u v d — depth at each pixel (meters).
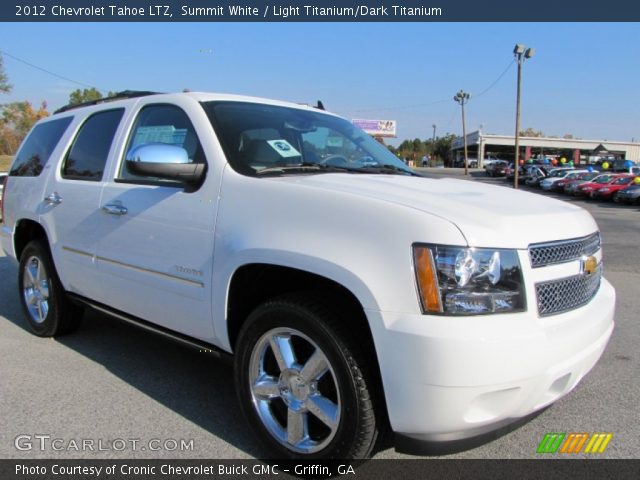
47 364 4.07
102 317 5.33
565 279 2.51
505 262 2.27
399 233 2.28
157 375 3.89
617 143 75.56
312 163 3.32
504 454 2.90
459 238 2.22
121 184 3.58
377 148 4.06
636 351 4.57
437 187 2.95
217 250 2.86
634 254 10.57
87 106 4.40
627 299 6.52
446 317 2.18
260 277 2.86
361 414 2.38
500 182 47.12
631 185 27.02
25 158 4.96
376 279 2.28
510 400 2.26
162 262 3.20
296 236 2.53
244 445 2.96
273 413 2.81
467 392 2.16
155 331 3.44
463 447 2.37
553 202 2.98
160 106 3.55
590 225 2.85
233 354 2.99
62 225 4.11
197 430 3.12
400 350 2.20
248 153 3.08
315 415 2.59
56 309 4.46
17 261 4.93
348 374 2.39
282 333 2.69
